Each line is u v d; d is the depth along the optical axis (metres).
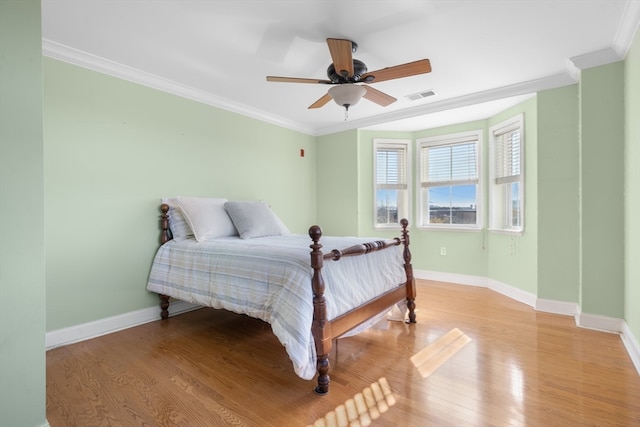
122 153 2.72
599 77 2.53
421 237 4.57
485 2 1.88
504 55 2.53
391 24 2.10
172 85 3.04
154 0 1.85
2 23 1.18
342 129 4.56
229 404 1.64
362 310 2.16
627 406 1.57
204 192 3.36
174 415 1.54
